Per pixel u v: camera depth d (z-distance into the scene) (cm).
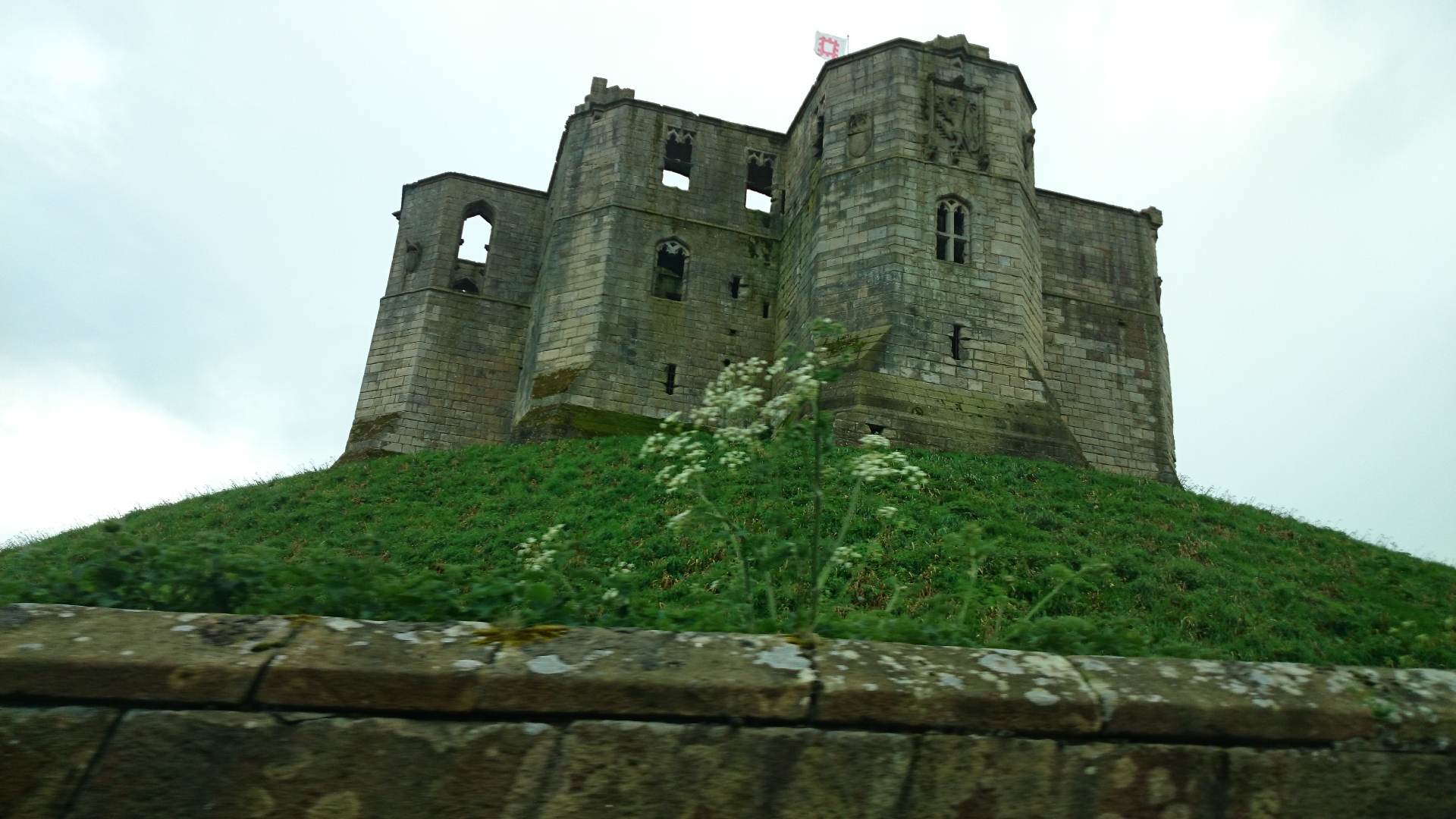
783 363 769
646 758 352
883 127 3009
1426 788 400
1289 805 389
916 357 2678
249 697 342
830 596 1435
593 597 510
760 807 353
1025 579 1633
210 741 335
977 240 2889
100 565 442
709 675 369
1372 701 412
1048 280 3334
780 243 3469
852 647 402
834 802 358
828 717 368
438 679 351
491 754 346
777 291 3388
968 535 793
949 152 2991
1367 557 2077
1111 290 3403
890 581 1551
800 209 3275
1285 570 1916
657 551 1795
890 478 2123
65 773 325
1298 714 400
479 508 2259
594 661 369
